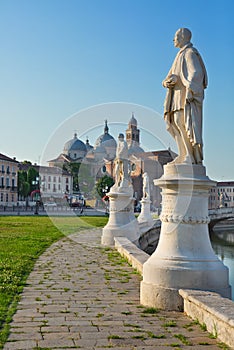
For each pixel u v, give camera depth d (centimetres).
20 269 1081
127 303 749
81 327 603
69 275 1040
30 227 2652
